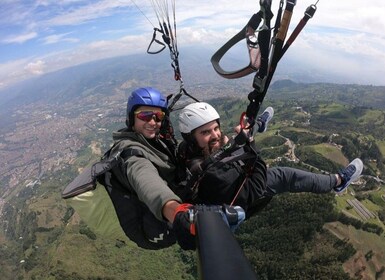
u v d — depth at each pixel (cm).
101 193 359
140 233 366
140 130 379
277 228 5853
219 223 182
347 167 482
